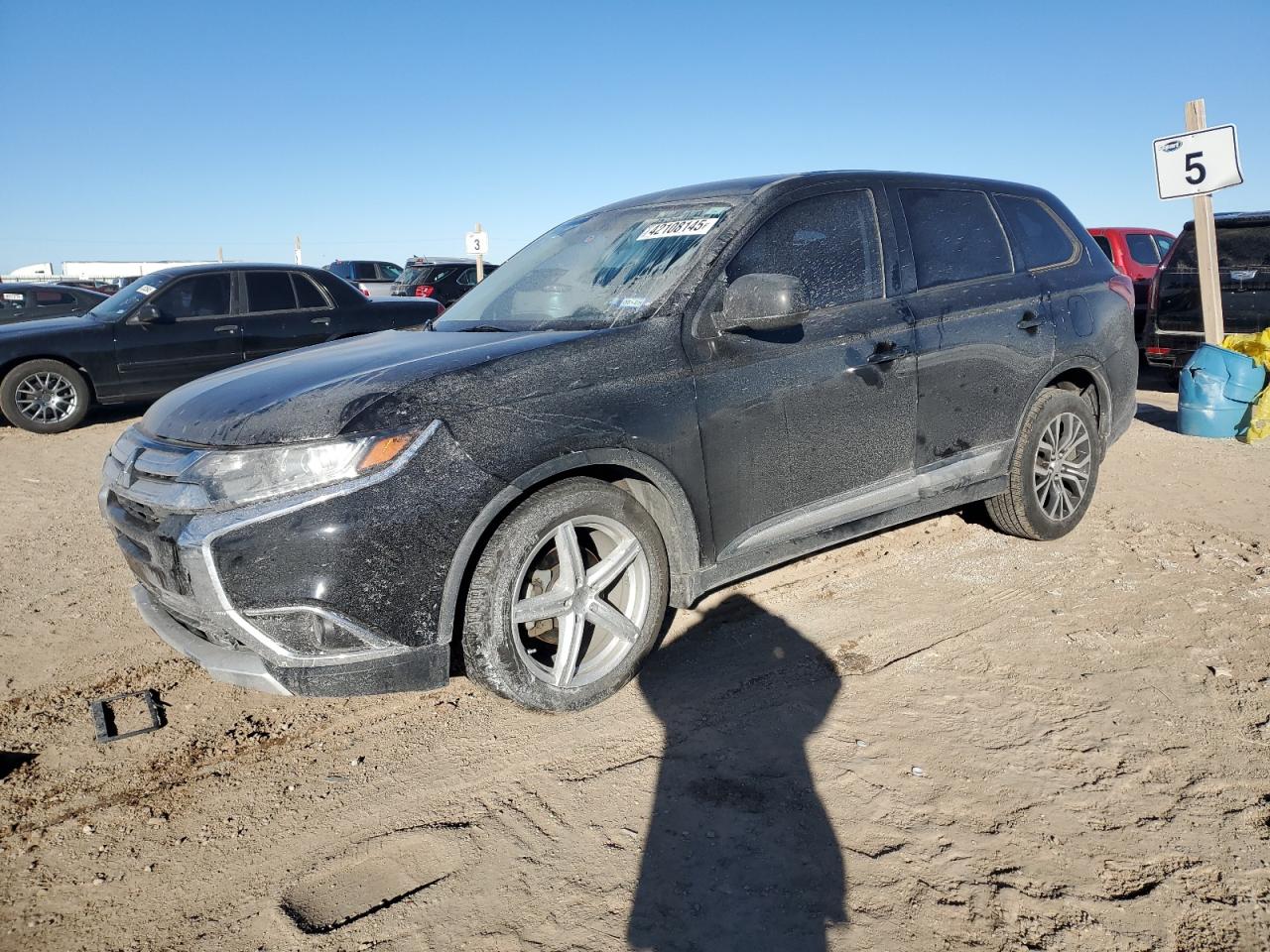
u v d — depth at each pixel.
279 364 3.35
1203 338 8.47
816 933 2.10
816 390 3.53
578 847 2.45
